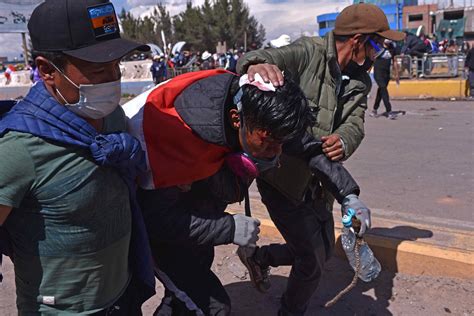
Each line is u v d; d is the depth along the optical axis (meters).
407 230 4.07
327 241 2.81
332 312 3.29
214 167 1.99
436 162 7.00
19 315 1.79
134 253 1.93
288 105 1.76
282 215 2.68
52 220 1.59
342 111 2.62
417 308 3.29
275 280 3.74
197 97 1.97
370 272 2.81
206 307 2.23
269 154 1.99
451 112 12.08
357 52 2.53
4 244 1.73
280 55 2.40
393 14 51.28
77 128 1.56
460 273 3.53
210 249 2.29
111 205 1.69
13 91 26.34
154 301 3.51
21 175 1.49
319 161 2.38
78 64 1.52
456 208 5.02
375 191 5.72
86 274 1.69
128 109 2.02
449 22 50.69
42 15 1.51
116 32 1.59
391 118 11.48
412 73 16.66
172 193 1.98
